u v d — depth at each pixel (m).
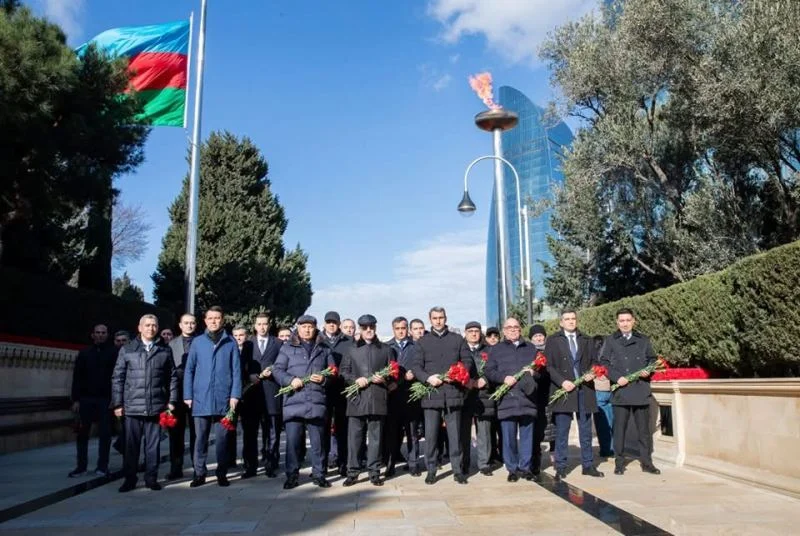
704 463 9.54
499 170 18.70
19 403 14.07
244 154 33.53
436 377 8.94
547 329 20.53
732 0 15.69
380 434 9.10
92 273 24.06
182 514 7.16
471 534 6.03
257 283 32.12
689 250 17.50
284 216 35.12
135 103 16.08
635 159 18.80
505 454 9.26
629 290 22.89
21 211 15.31
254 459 10.08
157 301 31.61
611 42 18.48
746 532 5.94
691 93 15.98
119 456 12.88
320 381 8.91
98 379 10.23
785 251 9.07
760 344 9.84
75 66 13.37
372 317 9.19
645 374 9.39
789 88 12.93
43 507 7.68
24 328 15.67
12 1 14.12
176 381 9.29
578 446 14.03
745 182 16.50
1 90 12.24
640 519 6.52
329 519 6.77
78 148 14.71
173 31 19.09
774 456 8.02
